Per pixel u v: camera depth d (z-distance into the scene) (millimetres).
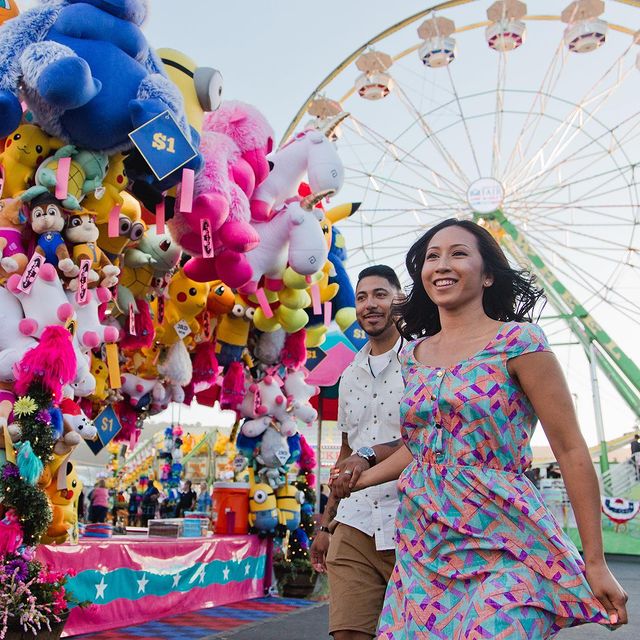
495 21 16031
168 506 16703
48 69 3250
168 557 5867
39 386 3453
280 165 5277
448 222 1891
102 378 4910
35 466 3371
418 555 1662
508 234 18141
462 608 1563
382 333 2893
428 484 1663
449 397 1652
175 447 16938
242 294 5852
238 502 7352
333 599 2600
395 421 2777
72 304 3812
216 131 4707
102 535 6000
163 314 5367
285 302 5664
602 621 1499
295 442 7398
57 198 3605
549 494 15461
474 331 1768
